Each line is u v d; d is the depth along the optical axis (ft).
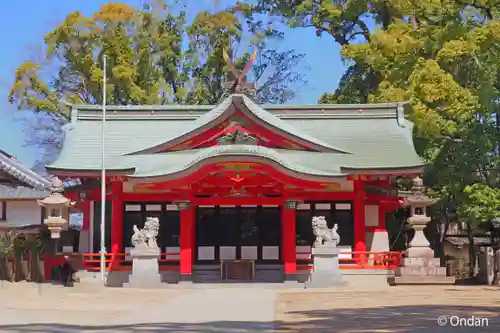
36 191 142.61
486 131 108.88
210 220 113.91
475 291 85.35
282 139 108.47
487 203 100.94
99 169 105.60
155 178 100.78
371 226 113.29
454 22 106.01
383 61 128.16
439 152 114.52
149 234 101.91
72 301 73.61
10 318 54.85
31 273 107.55
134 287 99.66
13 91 156.04
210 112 113.39
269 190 108.68
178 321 51.80
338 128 121.19
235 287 101.09
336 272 99.25
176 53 176.55
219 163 98.58
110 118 123.03
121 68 156.04
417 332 43.24
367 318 52.95
